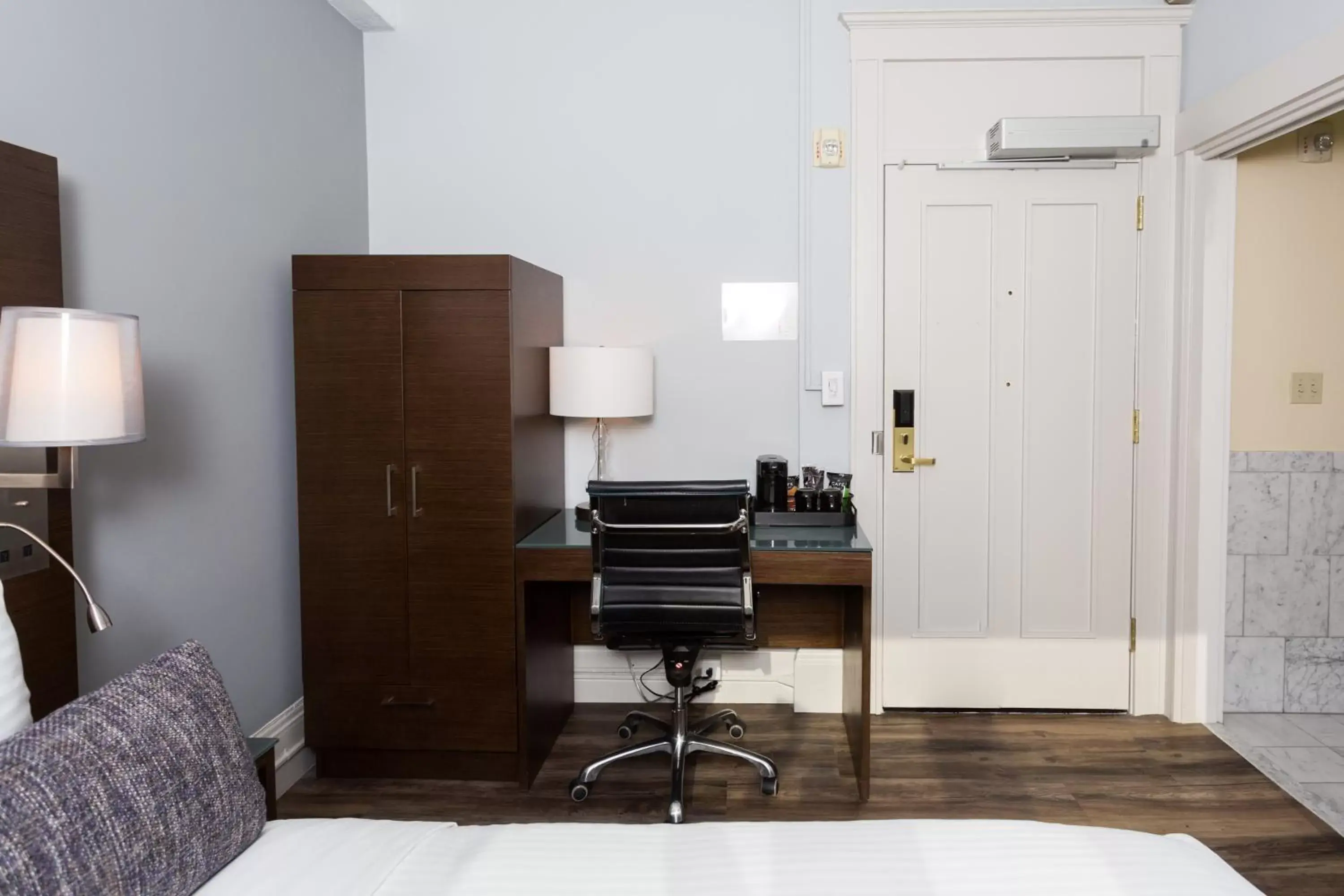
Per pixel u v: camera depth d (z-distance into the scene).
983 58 2.97
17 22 1.68
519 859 1.27
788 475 3.13
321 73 2.87
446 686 2.60
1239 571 3.04
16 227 1.60
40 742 1.08
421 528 2.57
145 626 2.06
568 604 3.16
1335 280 2.93
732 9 3.08
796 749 2.83
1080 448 3.08
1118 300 3.03
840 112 3.01
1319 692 3.07
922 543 3.13
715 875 1.22
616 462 3.20
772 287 3.12
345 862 1.28
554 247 3.17
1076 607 3.12
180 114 2.16
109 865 1.04
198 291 2.24
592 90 3.13
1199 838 2.26
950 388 3.09
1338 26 2.11
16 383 1.31
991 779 2.61
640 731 3.03
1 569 1.57
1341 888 2.04
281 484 2.65
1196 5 2.84
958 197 3.04
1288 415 2.98
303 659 2.63
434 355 2.54
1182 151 2.91
